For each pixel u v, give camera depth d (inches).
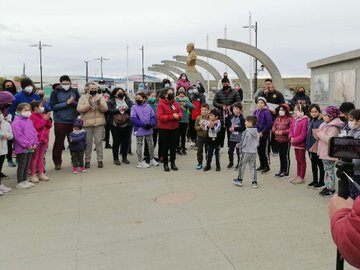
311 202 224.7
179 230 186.4
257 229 183.6
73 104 334.6
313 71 670.5
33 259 160.2
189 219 201.6
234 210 213.8
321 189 251.9
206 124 314.8
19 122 269.7
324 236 172.2
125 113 353.7
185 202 232.4
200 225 192.1
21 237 184.5
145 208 223.8
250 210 212.7
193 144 440.5
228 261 151.0
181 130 392.8
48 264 155.2
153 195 251.0
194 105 429.1
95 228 193.8
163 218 205.0
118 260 156.3
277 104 342.0
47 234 187.6
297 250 158.7
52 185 283.9
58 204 237.0
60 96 331.3
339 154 91.0
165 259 155.3
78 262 156.0
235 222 194.4
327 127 227.6
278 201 228.4
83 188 273.7
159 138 347.9
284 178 287.4
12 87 339.0
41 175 299.1
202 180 287.7
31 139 273.9
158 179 294.7
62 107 327.9
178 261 153.0
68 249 169.0
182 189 263.3
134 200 240.8
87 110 331.6
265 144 304.7
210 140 315.6
